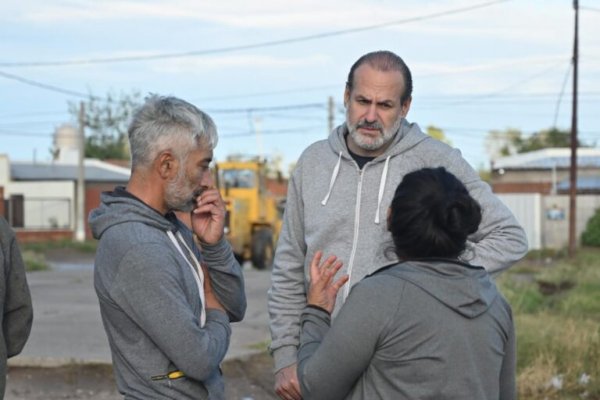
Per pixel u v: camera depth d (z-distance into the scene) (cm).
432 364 327
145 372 364
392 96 420
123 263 360
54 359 1050
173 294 360
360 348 330
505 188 5222
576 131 3541
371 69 421
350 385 338
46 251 3894
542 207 4159
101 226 373
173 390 365
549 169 5309
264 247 2905
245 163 2970
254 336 1263
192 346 359
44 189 5034
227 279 400
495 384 339
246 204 2892
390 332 329
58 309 1623
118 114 7288
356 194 426
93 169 5812
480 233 420
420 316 328
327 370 335
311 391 341
